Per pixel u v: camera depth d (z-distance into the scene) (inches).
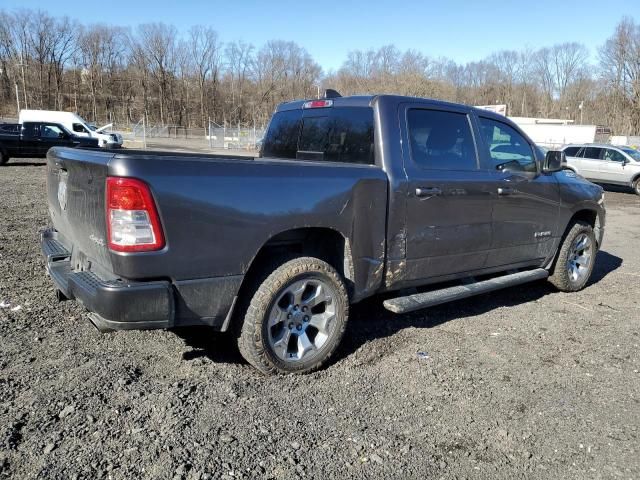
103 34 3558.1
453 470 102.6
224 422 114.1
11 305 176.4
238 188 122.0
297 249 146.9
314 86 3590.1
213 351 149.6
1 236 284.0
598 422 121.6
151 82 3602.4
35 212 371.6
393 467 102.5
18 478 93.4
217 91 3671.3
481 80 3673.7
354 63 3312.0
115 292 110.4
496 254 185.6
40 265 227.8
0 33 3398.1
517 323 186.2
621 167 705.6
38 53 3474.4
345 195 139.9
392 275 155.4
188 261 117.0
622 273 268.8
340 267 148.0
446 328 178.2
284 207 129.1
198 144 1766.7
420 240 159.0
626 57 2854.3
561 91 3523.6
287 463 101.8
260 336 130.1
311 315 140.4
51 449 101.5
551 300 215.9
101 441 104.9
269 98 3565.5
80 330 159.5
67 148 145.6
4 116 3117.6
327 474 99.4
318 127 174.2
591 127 1628.9
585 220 236.8
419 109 162.9
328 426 115.2
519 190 187.3
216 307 123.3
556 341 170.2
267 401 124.0
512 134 193.6
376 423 117.4
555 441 113.5
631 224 449.4
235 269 124.0
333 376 139.1
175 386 128.1
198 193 116.5
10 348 144.1
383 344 161.6
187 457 101.5
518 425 119.2
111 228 110.9
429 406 125.6
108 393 122.9
